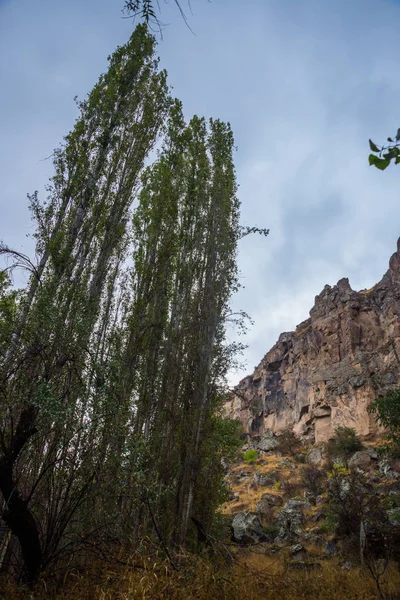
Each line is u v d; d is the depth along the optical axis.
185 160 19.02
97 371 8.27
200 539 12.28
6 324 8.03
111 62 15.96
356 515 19.28
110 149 14.08
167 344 14.70
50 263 10.84
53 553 7.12
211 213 17.67
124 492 8.44
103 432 8.02
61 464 7.53
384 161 2.69
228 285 16.66
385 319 46.16
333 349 49.06
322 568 15.76
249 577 7.88
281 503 30.89
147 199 17.09
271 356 59.91
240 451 49.12
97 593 5.94
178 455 12.61
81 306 9.66
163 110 15.48
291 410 51.88
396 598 10.04
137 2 3.08
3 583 6.34
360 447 37.00
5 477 6.59
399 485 24.86
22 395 7.21
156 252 15.09
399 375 40.38
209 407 14.22
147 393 13.23
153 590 5.81
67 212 12.31
